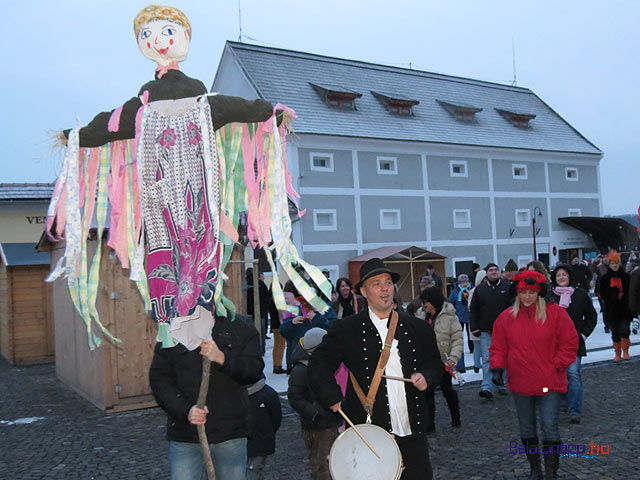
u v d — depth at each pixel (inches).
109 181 115.9
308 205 1056.2
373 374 136.6
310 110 1136.2
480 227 1267.2
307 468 222.2
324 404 134.3
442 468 215.2
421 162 1198.3
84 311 112.3
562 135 1478.8
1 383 455.8
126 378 334.6
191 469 130.5
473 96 1485.0
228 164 119.8
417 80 1437.0
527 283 185.9
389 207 1146.7
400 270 1056.2
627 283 419.5
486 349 322.0
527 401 190.9
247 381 128.6
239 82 1199.6
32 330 561.9
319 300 116.7
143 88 112.7
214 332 129.3
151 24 114.5
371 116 1205.1
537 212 1352.1
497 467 213.2
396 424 135.4
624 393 322.7
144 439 272.8
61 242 421.4
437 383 138.8
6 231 606.2
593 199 1459.2
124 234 114.8
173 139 107.7
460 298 467.2
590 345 502.9
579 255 1417.3
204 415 120.4
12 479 222.4
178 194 106.3
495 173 1300.4
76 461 242.7
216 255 109.5
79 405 356.2
